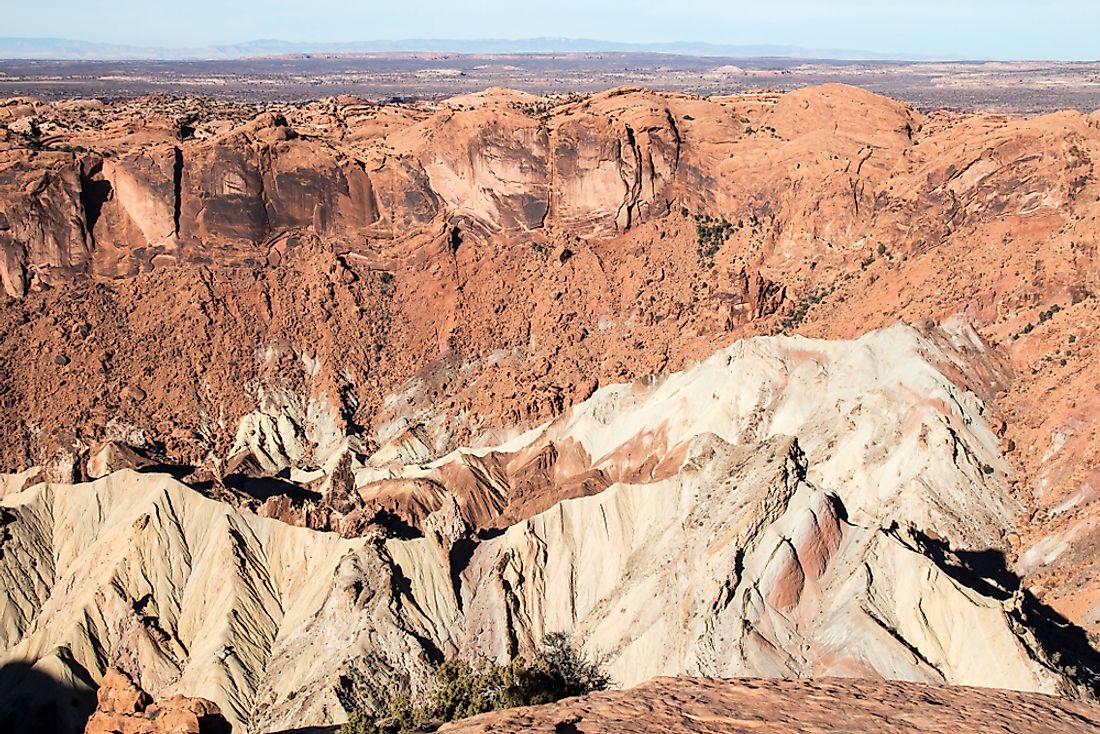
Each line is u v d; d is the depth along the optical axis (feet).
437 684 159.84
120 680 157.99
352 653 207.51
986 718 80.48
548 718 84.23
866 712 82.38
